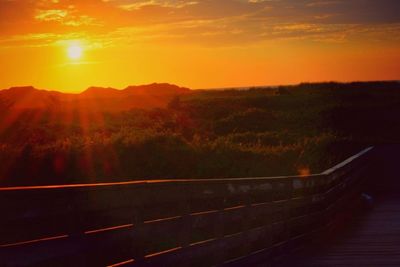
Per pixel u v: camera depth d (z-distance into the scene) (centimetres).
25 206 429
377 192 2327
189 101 6831
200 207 1237
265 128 5066
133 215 589
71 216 483
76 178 1981
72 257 486
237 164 2394
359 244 1238
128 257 661
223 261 820
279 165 2508
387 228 1455
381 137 4506
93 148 2175
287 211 1127
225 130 5009
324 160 2659
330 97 6712
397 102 5972
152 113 5419
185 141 2552
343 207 1600
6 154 2023
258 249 1001
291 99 6619
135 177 2094
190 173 2216
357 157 1908
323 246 1219
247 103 6588
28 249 433
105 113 5809
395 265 1012
